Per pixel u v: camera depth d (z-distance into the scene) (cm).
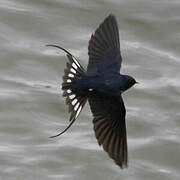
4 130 1443
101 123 592
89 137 1450
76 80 591
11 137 1432
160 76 1603
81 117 1484
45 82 1560
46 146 1419
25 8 1722
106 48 632
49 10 1725
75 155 1406
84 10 1731
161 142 1459
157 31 1705
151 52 1653
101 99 588
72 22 1705
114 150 589
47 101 1508
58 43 1648
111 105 589
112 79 592
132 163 1416
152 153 1441
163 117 1516
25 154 1396
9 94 1511
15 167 1369
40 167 1375
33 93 1521
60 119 1484
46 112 1491
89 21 1711
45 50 1630
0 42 1630
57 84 1557
